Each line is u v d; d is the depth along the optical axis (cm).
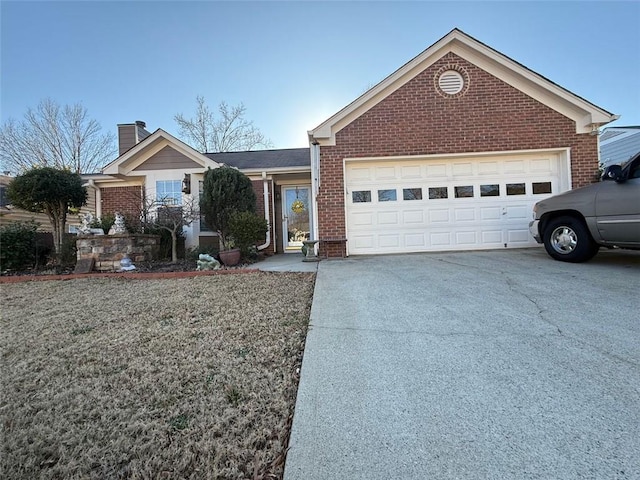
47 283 573
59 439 166
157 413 183
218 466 145
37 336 314
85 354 267
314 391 196
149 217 858
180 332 308
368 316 321
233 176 820
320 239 738
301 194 1113
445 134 735
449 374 209
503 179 746
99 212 1048
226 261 707
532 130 727
